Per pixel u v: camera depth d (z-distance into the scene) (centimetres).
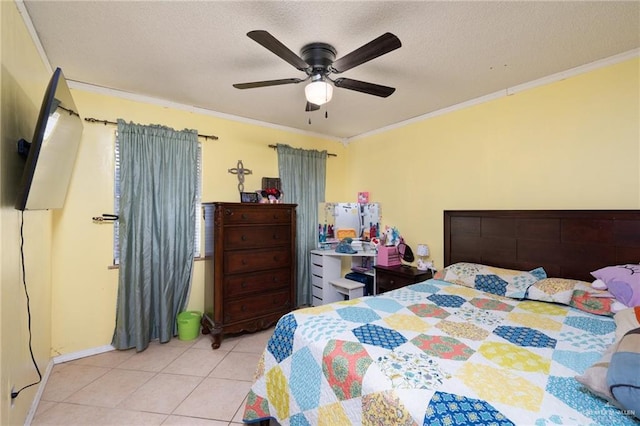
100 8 157
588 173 214
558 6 154
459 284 241
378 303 193
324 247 391
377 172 383
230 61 213
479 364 117
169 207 282
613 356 97
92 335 255
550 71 226
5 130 128
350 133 407
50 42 188
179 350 263
